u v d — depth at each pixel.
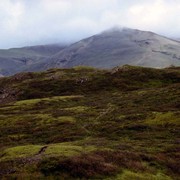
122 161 36.59
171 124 68.81
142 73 180.62
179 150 46.88
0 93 184.38
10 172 31.80
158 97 106.62
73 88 170.88
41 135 72.38
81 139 63.12
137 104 101.44
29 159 35.09
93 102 122.00
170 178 35.72
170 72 179.25
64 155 35.00
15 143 66.62
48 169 31.75
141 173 34.94
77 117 91.44
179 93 105.06
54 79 190.62
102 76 185.38
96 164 33.47
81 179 30.89
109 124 75.88
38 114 102.94
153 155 41.84
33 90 174.62
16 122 92.06
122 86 164.12
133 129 68.19
